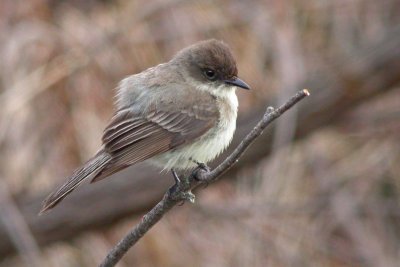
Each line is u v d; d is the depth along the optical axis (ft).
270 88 44.47
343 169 47.32
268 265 43.83
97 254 43.21
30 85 42.83
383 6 47.78
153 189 41.98
